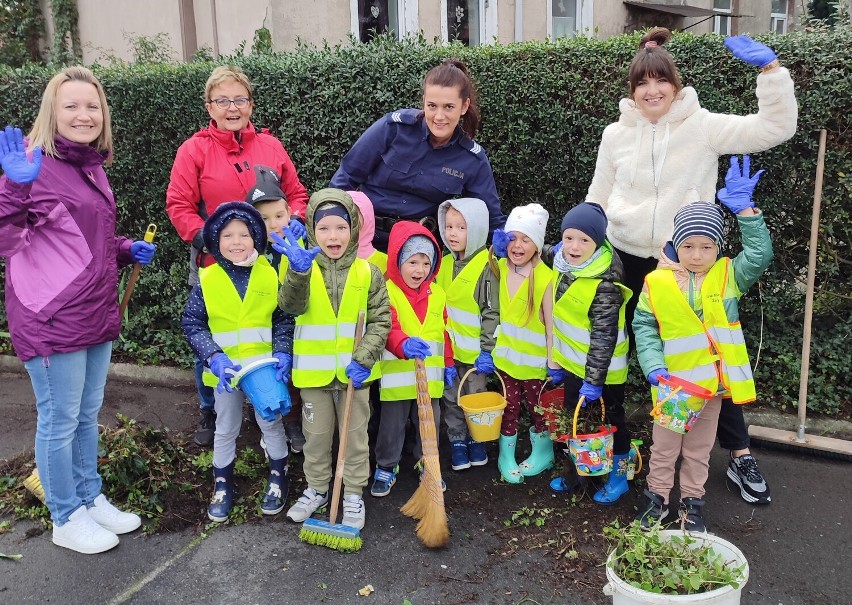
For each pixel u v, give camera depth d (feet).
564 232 10.34
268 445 10.70
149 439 12.19
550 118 13.57
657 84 10.30
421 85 14.12
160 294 17.40
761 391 13.76
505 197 14.39
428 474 10.03
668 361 9.79
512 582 9.09
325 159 15.29
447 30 26.89
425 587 9.02
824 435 12.91
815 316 13.53
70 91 8.76
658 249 10.94
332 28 24.48
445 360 11.62
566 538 10.01
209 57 19.75
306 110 15.02
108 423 14.42
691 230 9.36
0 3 30.35
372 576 9.26
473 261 11.69
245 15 24.64
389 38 14.89
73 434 9.57
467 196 12.23
